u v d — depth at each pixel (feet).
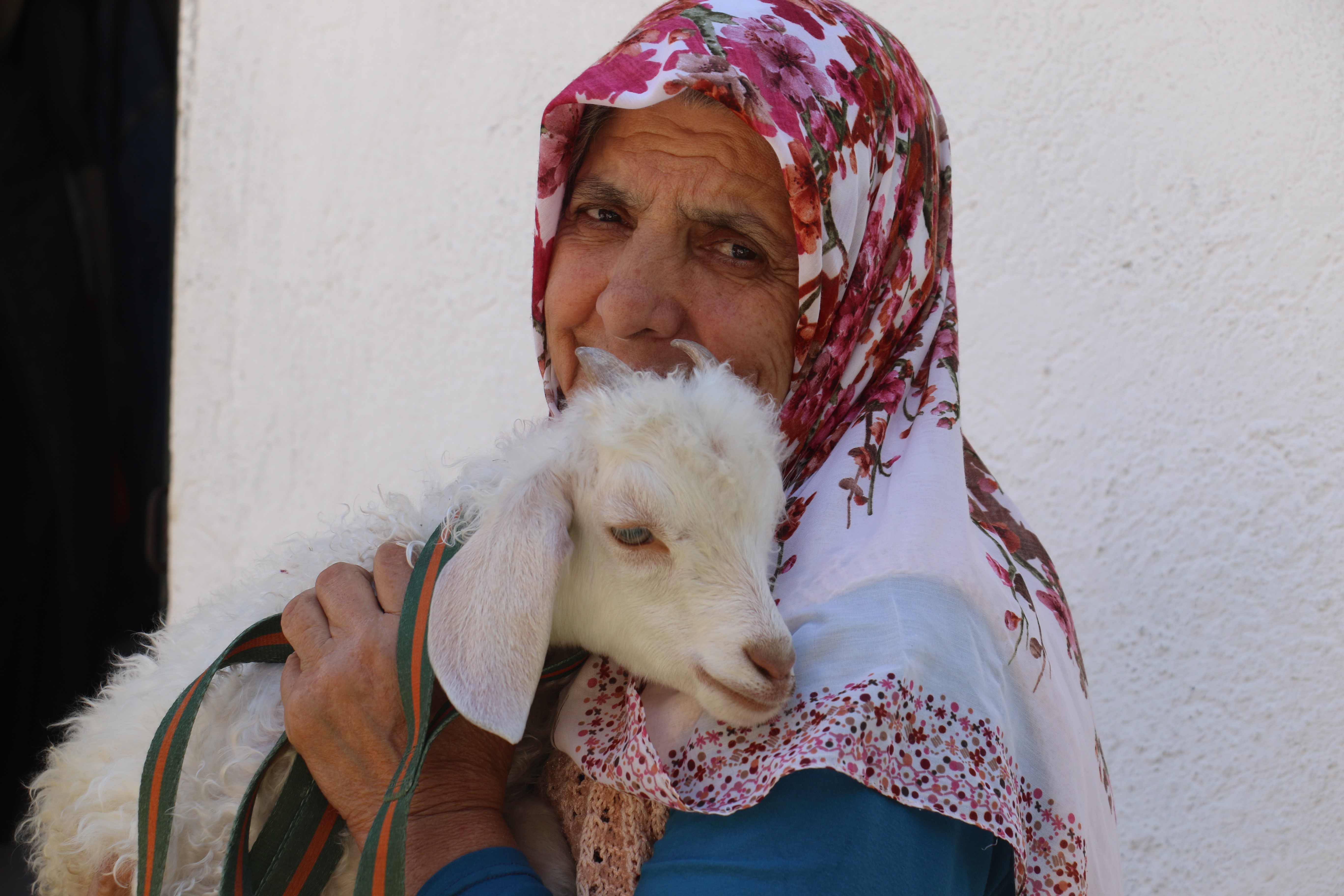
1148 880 8.91
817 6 5.57
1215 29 9.00
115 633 16.99
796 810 3.88
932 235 5.87
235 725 5.17
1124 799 9.03
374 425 11.72
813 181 4.99
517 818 4.99
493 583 4.35
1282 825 8.73
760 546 4.44
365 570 5.14
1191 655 8.95
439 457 11.46
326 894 5.04
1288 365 8.80
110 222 16.65
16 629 15.66
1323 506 8.69
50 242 15.51
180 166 12.44
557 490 4.61
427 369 11.51
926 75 9.86
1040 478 9.48
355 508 11.71
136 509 17.10
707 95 5.14
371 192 11.69
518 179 11.18
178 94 12.73
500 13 11.21
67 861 5.30
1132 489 9.18
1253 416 8.88
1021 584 4.79
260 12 12.06
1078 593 9.30
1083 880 4.32
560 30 11.02
